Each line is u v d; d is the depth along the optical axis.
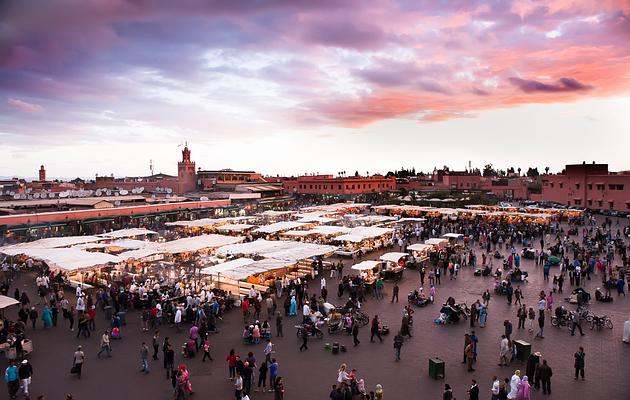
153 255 38.69
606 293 29.38
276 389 15.23
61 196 67.56
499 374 17.83
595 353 19.86
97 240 40.91
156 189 91.94
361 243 46.38
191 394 16.27
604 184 81.31
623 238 51.97
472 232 53.12
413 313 25.55
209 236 42.56
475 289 30.62
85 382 17.25
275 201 96.06
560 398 15.90
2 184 93.25
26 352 19.73
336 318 23.31
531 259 41.00
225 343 21.25
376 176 125.06
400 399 15.76
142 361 18.31
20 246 36.78
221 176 106.31
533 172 197.12
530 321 22.84
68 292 30.73
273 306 25.75
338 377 16.22
